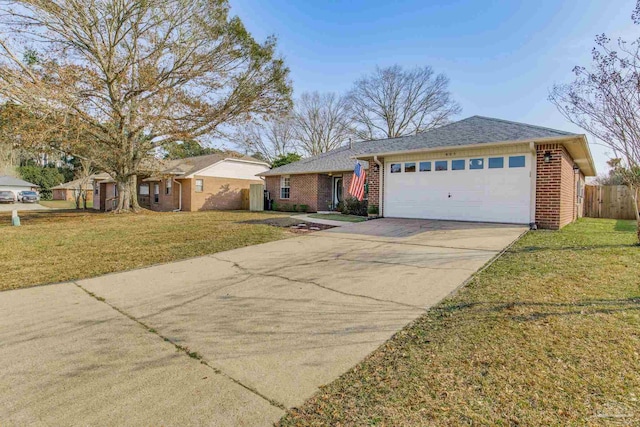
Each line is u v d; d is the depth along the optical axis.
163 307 4.11
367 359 2.74
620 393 2.12
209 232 9.84
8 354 2.98
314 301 4.13
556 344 2.76
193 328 3.48
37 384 2.51
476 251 6.38
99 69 15.07
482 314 3.43
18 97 12.23
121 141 16.28
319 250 7.12
